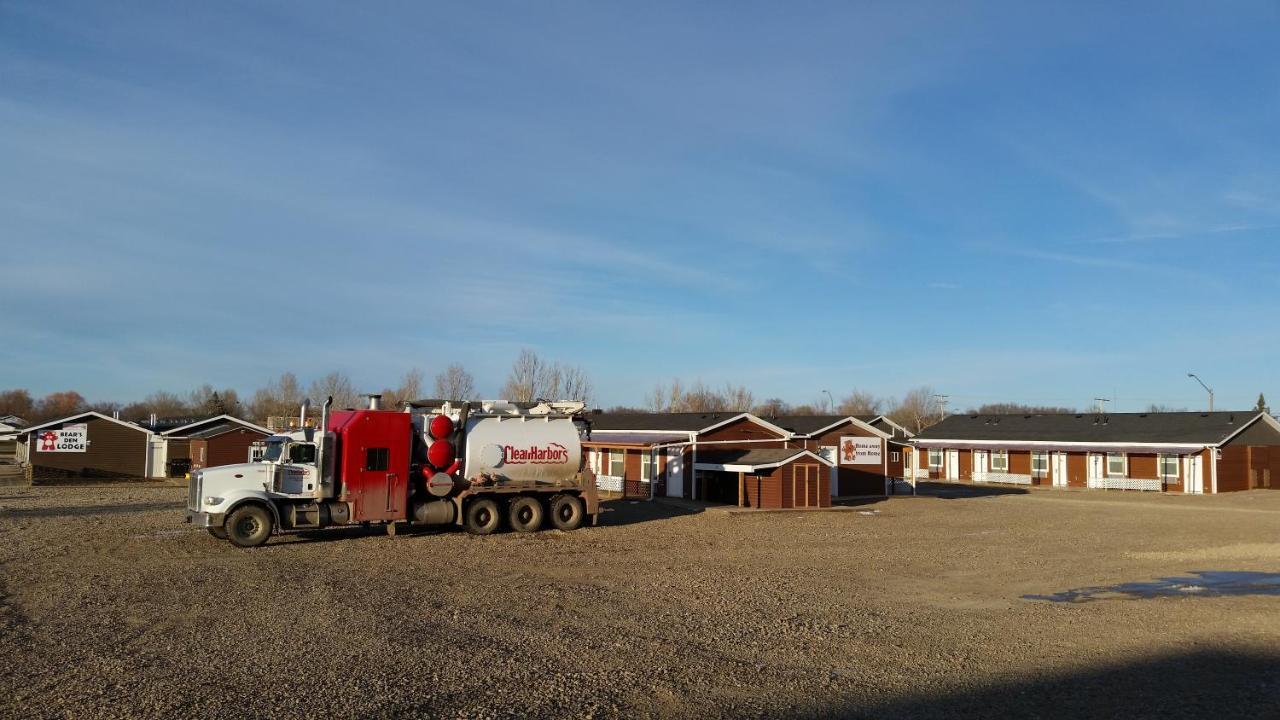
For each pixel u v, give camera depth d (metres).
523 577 16.22
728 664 9.85
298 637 10.84
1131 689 9.05
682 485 36.59
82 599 13.45
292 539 22.20
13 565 17.06
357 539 22.31
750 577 16.47
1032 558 19.58
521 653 10.20
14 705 7.90
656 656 10.16
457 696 8.40
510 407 25.41
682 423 38.75
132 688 8.48
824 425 40.44
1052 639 11.37
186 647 10.27
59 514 27.52
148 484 44.66
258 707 7.92
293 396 87.69
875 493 40.88
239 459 44.16
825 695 8.69
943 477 58.69
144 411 128.88
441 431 24.06
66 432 46.84
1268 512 33.16
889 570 17.59
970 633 11.70
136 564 17.38
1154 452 47.78
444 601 13.58
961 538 23.61
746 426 37.62
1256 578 16.88
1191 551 21.00
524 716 7.86
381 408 23.53
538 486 24.78
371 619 12.03
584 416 26.64
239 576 15.91
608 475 41.16
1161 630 11.98
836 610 13.26
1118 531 25.83
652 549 20.67
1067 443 51.19
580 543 21.80
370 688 8.57
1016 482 54.06
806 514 30.67
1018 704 8.48
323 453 21.86
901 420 112.69
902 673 9.58
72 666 9.34
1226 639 11.45
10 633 11.02
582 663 9.78
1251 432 49.38
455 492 24.08
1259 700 8.66
